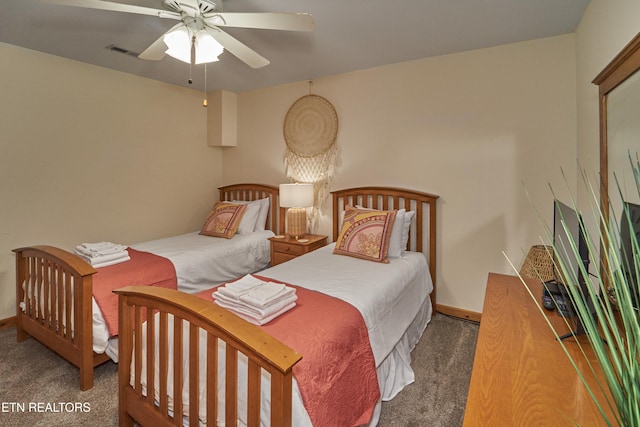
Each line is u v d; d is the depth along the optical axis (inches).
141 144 142.0
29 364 88.4
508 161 106.7
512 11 83.9
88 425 68.1
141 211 143.4
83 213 125.1
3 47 104.4
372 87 129.3
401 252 111.1
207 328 49.2
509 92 105.3
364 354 66.0
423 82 119.1
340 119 137.6
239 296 64.8
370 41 102.7
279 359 42.5
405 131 123.6
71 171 121.3
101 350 79.8
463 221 114.9
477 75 110.0
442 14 85.3
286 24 67.6
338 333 61.3
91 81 125.2
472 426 32.2
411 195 121.0
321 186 143.9
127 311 63.3
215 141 165.6
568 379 38.6
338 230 139.5
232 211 144.8
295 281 85.0
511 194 106.7
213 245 127.5
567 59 97.0
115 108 132.6
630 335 19.9
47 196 115.9
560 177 99.3
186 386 56.9
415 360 92.4
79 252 100.3
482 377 39.3
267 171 160.9
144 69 130.9
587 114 82.9
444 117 116.2
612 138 58.4
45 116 114.2
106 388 79.4
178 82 149.1
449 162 116.2
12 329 108.3
